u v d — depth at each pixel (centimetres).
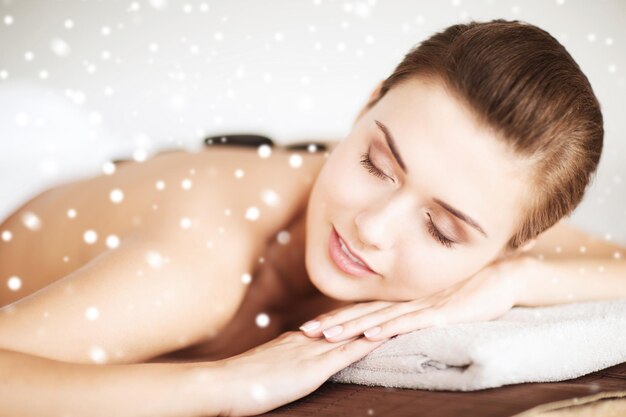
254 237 94
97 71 189
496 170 78
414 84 81
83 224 105
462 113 76
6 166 147
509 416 60
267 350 77
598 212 171
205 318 81
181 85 192
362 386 77
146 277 76
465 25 87
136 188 101
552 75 79
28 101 169
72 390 62
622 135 188
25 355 65
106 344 71
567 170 86
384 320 84
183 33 192
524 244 95
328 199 86
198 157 110
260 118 198
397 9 204
